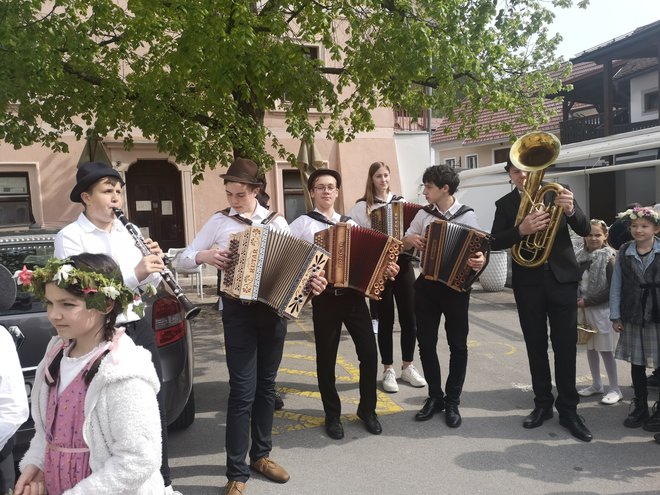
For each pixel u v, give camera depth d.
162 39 7.04
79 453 1.63
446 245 3.75
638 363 3.86
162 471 2.84
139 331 2.73
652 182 9.38
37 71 5.92
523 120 8.80
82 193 2.72
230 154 8.45
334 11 7.00
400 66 6.59
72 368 1.68
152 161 11.84
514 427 3.96
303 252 2.99
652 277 3.76
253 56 6.26
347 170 13.09
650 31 13.93
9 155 10.65
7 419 1.84
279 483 3.21
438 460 3.48
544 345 3.93
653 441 3.71
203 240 3.32
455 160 23.61
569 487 3.13
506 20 8.16
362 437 3.84
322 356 3.78
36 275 1.64
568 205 3.57
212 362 5.80
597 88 17.84
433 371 4.12
